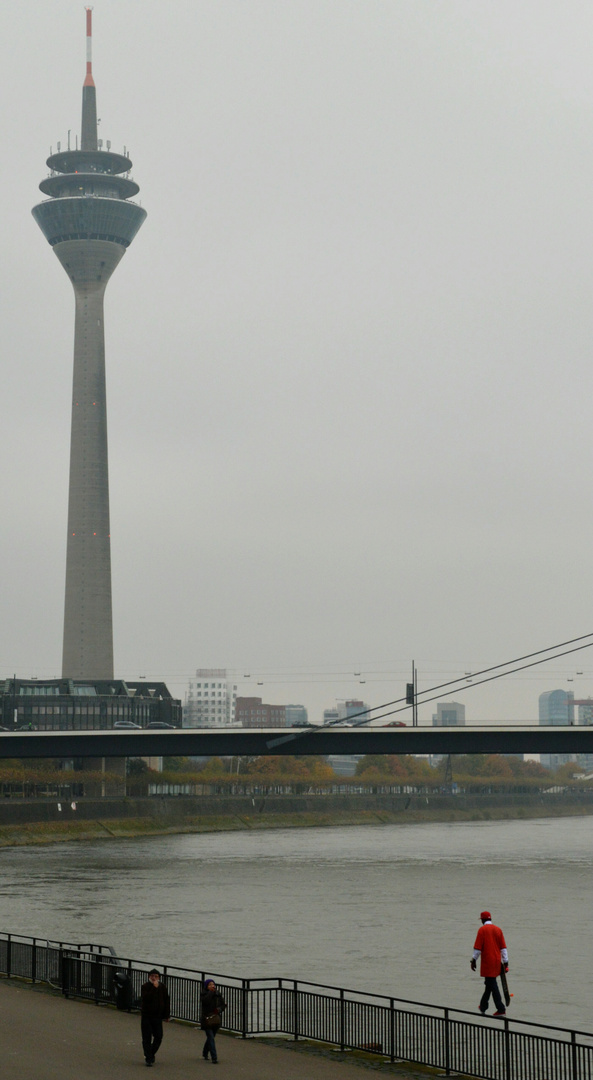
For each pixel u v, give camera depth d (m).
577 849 177.50
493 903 104.62
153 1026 34.53
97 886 119.12
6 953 53.34
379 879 126.94
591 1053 33.81
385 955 75.81
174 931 86.06
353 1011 39.25
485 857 160.62
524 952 77.88
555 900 106.81
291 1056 37.06
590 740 159.50
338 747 167.25
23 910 98.12
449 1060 35.50
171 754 170.00
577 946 80.31
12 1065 33.53
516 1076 34.91
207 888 117.31
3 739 168.25
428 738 164.00
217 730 168.12
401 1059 37.19
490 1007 60.12
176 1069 33.88
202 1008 35.94
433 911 98.50
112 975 44.69
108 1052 35.97
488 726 162.12
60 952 47.44
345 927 88.62
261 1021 44.78
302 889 116.62
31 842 195.00
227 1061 35.53
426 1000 61.75
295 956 75.06
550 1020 57.56
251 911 98.25
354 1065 36.06
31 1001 45.00
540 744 161.38
